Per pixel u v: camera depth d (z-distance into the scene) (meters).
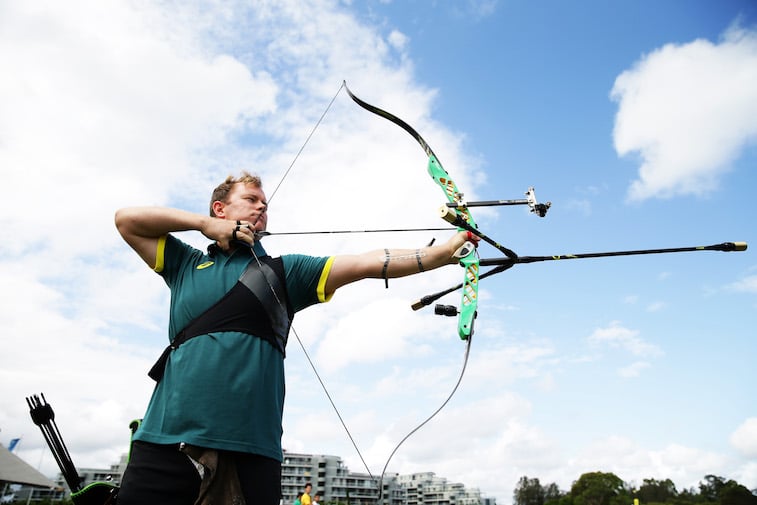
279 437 2.26
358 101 3.57
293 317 2.54
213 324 2.24
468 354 2.66
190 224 2.46
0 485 23.11
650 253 3.13
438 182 3.31
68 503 60.72
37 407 2.60
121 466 63.06
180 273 2.54
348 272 2.55
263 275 2.40
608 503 85.19
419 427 2.54
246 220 2.78
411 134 3.58
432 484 158.38
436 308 2.81
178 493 1.98
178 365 2.18
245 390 2.11
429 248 2.70
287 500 127.88
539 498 107.88
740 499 69.44
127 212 2.50
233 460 2.03
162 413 2.11
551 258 3.04
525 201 2.92
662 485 85.88
